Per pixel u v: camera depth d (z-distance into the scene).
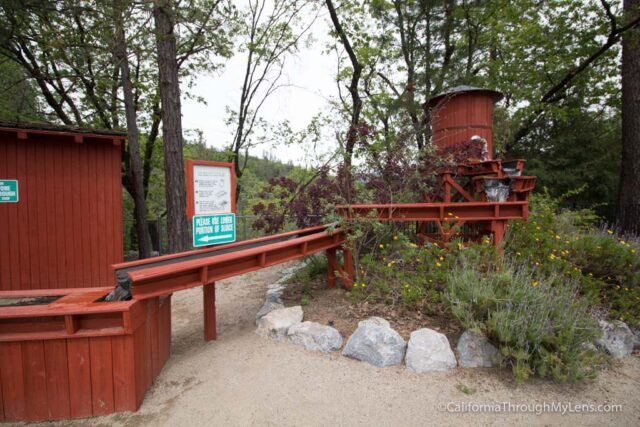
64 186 6.01
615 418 2.46
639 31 9.31
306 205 6.44
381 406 2.58
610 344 3.37
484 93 6.23
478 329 2.97
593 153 12.70
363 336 3.18
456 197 6.48
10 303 4.78
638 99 9.66
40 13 7.08
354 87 10.52
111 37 7.41
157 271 2.72
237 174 13.37
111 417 2.56
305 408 2.59
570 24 11.87
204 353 3.49
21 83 11.41
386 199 5.35
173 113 8.08
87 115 10.94
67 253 6.03
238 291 5.74
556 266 4.18
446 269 3.89
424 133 7.75
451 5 10.41
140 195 8.91
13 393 2.51
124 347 2.59
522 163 4.91
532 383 2.81
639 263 4.38
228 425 2.45
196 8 8.01
